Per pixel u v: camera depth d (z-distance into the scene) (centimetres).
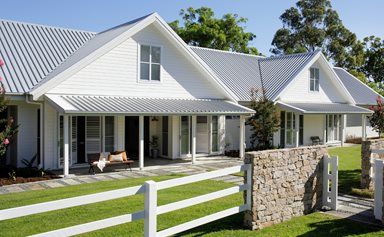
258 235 833
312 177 1038
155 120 2327
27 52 2011
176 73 2188
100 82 1891
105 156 1806
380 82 6462
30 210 507
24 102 1775
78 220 942
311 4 6488
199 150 2384
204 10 4962
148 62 2072
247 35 5094
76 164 1875
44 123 1748
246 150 2555
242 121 2264
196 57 2217
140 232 848
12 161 1798
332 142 3322
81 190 1296
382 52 6297
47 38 2228
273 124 2469
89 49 1972
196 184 1412
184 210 1032
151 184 661
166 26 2070
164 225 903
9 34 2098
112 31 2250
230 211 848
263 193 898
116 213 1004
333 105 3145
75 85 1805
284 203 955
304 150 1014
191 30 4631
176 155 2245
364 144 1298
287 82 2850
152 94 2089
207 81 2330
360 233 858
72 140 1870
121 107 1714
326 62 3150
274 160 927
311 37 6334
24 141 1780
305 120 3092
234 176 1599
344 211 1041
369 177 1280
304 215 1009
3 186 1384
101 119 1953
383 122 2008
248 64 3294
